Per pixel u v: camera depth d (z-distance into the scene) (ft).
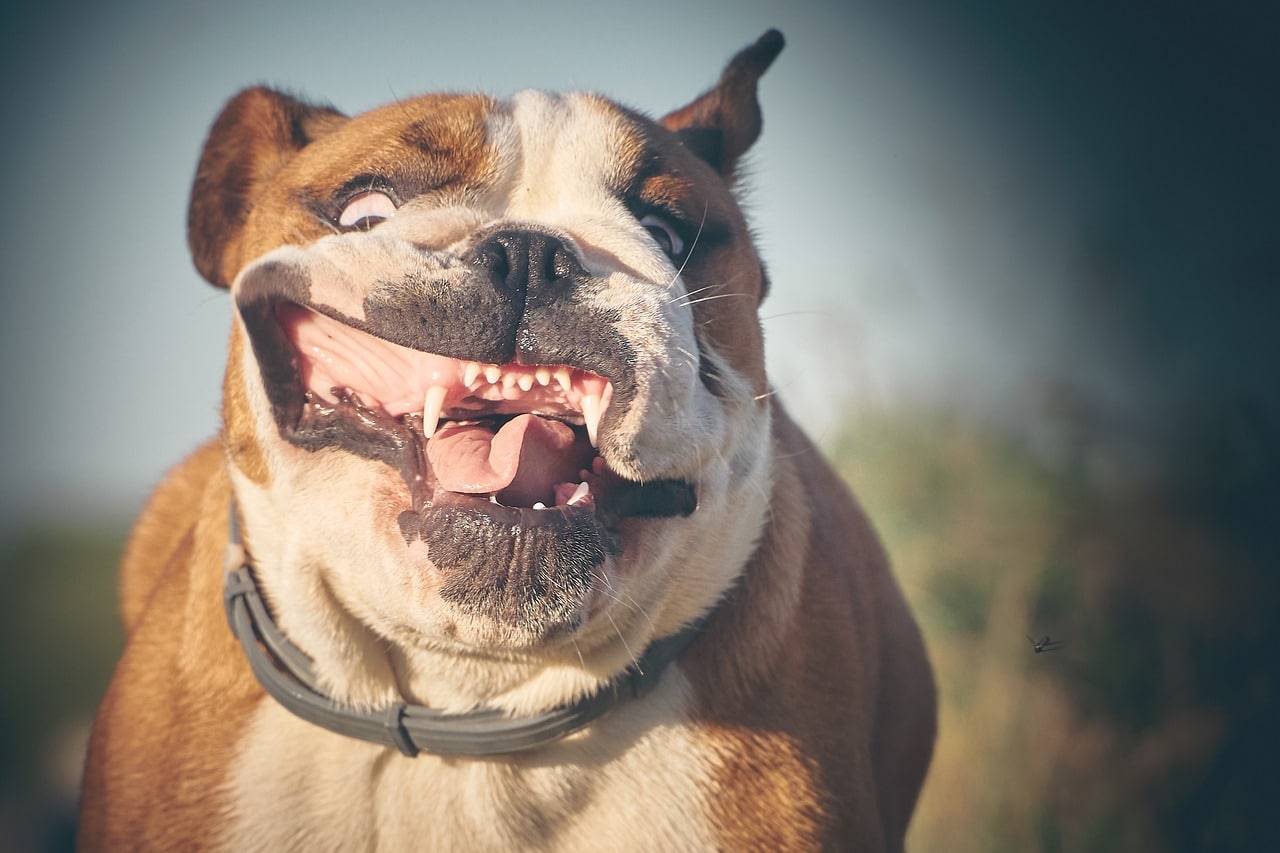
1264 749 15.67
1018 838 15.84
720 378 10.83
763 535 11.34
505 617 8.98
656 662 10.46
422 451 9.53
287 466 9.85
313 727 10.48
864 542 14.26
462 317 9.05
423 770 10.43
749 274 11.76
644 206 11.06
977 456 20.45
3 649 29.35
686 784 10.51
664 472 9.62
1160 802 15.70
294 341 9.72
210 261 12.97
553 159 10.94
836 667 11.58
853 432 21.57
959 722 17.20
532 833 10.49
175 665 11.09
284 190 11.24
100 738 11.28
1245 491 17.57
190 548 12.00
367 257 9.29
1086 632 17.43
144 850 10.37
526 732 10.17
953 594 18.56
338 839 10.34
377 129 11.05
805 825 10.50
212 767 10.46
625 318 9.24
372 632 10.26
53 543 35.37
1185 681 16.58
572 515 9.01
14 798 22.41
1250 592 17.07
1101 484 19.17
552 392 9.57
